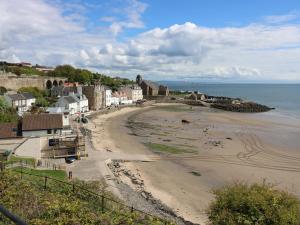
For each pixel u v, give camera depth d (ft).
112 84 531.09
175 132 251.80
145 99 527.40
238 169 155.53
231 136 237.25
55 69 501.15
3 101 237.66
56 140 167.22
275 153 188.03
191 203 112.57
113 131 249.34
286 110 435.53
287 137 235.61
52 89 363.35
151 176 141.90
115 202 87.71
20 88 329.31
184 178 140.26
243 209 69.46
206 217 100.78
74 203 54.90
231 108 429.38
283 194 71.77
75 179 110.22
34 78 373.61
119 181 129.08
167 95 565.94
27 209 45.52
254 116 363.97
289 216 65.92
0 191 50.93
